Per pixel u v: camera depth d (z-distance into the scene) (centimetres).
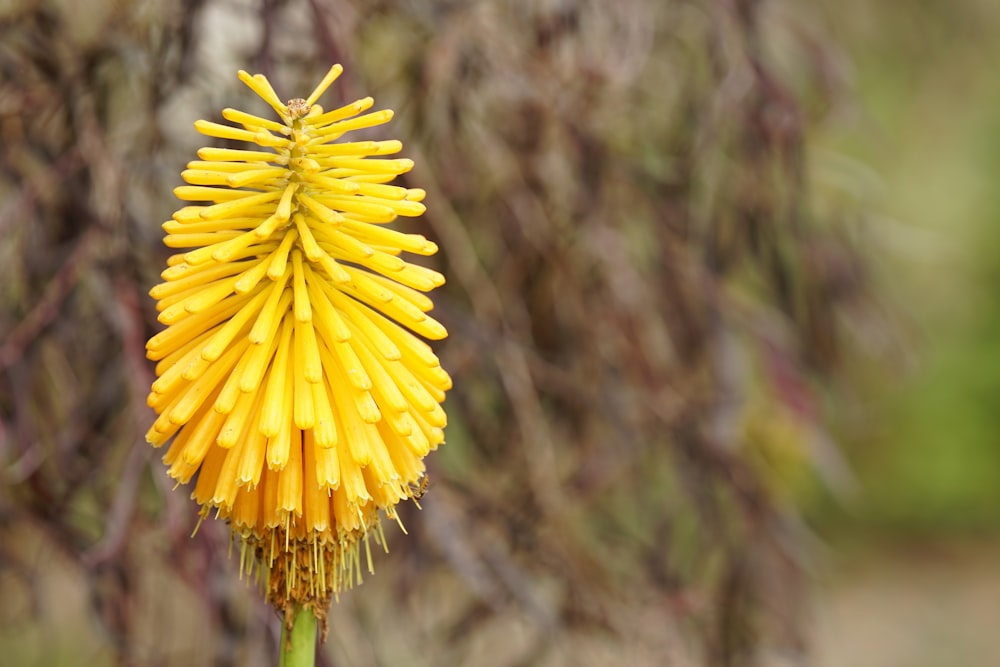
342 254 230
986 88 1041
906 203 1031
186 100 422
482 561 431
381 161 218
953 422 1163
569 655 457
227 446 212
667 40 500
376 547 470
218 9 402
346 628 402
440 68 417
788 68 518
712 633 504
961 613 1063
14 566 411
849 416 550
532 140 462
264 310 219
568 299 489
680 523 519
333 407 230
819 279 510
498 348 444
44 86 404
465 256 438
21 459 384
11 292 421
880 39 702
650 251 493
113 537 359
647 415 483
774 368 486
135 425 380
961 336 1164
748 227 490
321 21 380
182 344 228
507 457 481
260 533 229
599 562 485
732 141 488
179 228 209
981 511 1191
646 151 498
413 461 234
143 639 446
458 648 468
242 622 402
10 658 521
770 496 490
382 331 231
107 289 397
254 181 215
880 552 1178
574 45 442
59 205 414
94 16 411
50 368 407
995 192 1184
